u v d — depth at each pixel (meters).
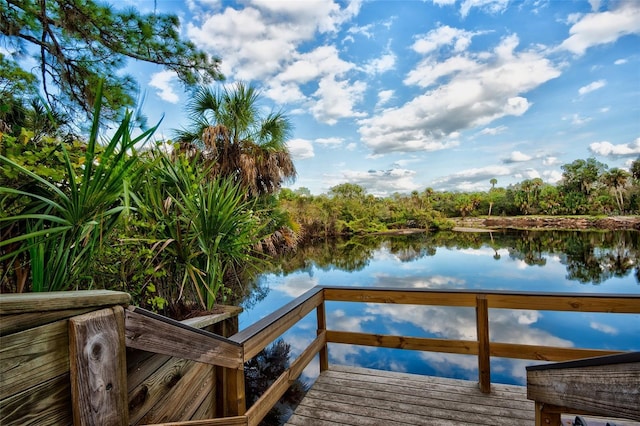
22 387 0.47
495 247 15.91
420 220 30.31
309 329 4.42
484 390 2.07
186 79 4.70
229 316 2.09
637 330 4.32
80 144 1.56
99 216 1.16
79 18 3.59
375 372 2.39
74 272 1.17
